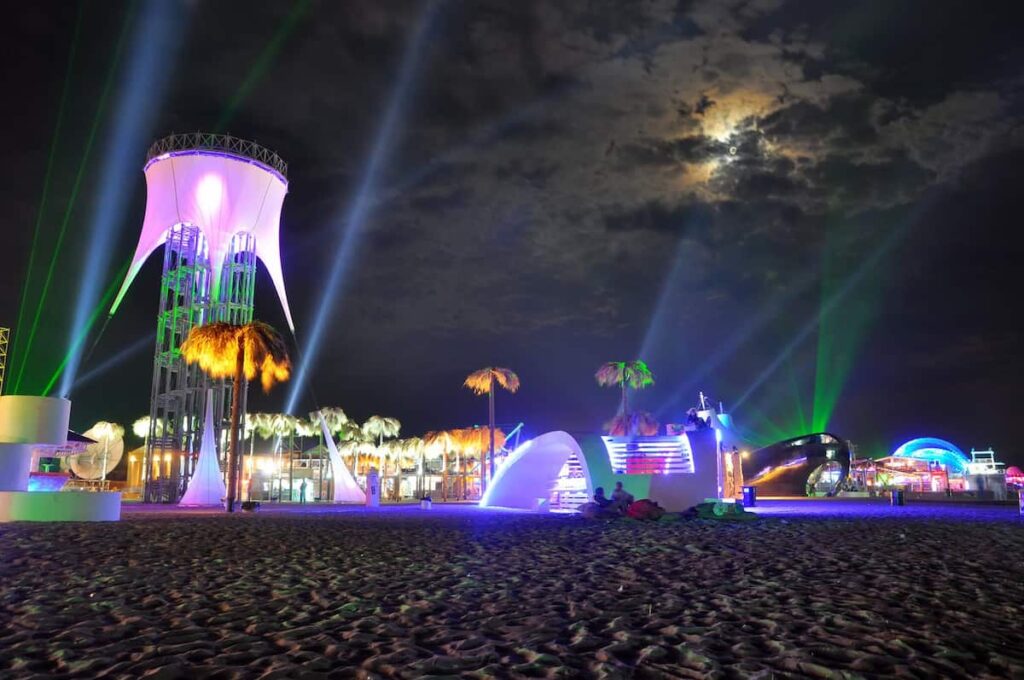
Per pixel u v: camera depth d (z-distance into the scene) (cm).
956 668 554
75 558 1333
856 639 649
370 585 997
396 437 11781
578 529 2125
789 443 7838
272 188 7088
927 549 1484
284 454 9406
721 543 1623
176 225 6619
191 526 2280
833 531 1998
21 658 597
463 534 1945
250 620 754
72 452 6144
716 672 539
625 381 7544
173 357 6206
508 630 709
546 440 3700
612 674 536
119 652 620
